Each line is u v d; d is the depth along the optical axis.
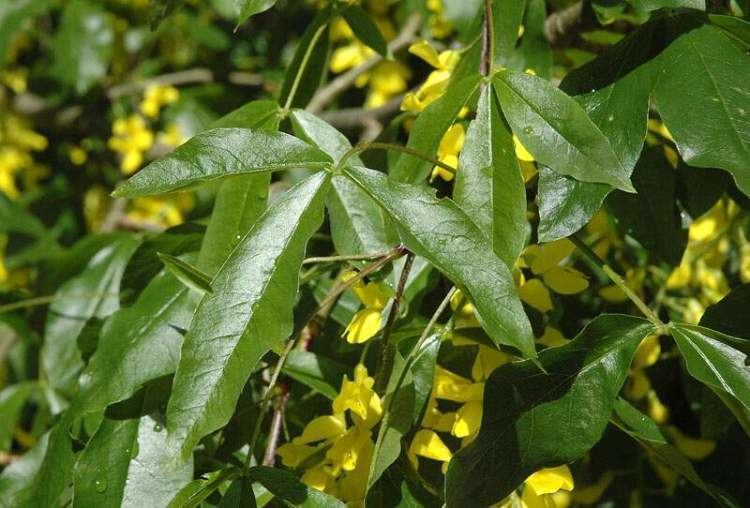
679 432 0.81
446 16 0.86
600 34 0.77
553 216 0.62
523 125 0.62
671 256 0.72
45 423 0.90
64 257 0.88
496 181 0.62
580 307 0.81
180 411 0.59
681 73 0.64
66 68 1.31
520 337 0.59
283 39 1.29
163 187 0.61
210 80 1.30
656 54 0.64
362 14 0.73
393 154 0.75
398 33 1.09
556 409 0.61
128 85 1.33
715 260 0.81
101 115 1.39
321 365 0.69
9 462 0.90
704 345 0.61
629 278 0.80
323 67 0.73
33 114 1.39
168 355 0.69
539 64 0.73
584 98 0.65
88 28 1.32
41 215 1.37
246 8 0.64
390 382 0.63
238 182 0.67
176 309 0.70
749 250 0.81
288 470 0.65
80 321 0.83
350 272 0.67
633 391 0.78
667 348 0.81
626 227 0.72
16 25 1.25
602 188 0.62
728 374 0.61
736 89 0.63
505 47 0.67
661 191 0.72
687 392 0.78
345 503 0.63
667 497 0.82
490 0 0.64
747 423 0.61
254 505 0.61
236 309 0.59
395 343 0.65
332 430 0.64
